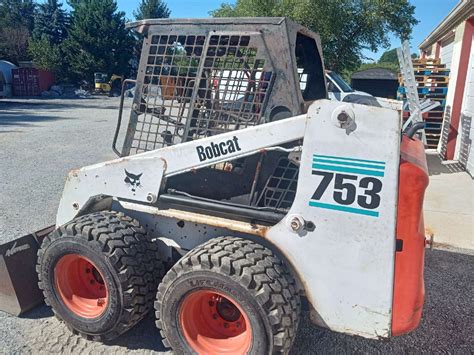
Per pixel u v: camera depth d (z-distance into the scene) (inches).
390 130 94.8
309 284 106.3
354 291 102.3
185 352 112.0
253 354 104.0
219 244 110.0
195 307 113.3
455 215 250.4
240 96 116.5
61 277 128.8
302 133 103.4
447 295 163.8
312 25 840.3
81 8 1619.1
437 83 444.8
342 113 96.9
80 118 729.6
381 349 130.1
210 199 120.3
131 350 125.5
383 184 96.3
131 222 127.5
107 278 118.0
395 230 97.3
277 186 116.6
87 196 133.5
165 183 123.0
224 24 115.4
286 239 106.3
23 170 341.1
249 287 101.0
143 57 127.7
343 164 98.9
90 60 1604.3
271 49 111.2
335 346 130.4
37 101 1149.7
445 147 408.2
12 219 231.8
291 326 102.8
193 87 120.4
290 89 110.8
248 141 109.5
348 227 100.1
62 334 132.3
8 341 128.3
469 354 129.3
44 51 1617.9
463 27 383.9
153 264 125.1
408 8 869.2
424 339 135.9
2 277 141.0
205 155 114.8
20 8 2348.7
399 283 100.2
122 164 125.8
